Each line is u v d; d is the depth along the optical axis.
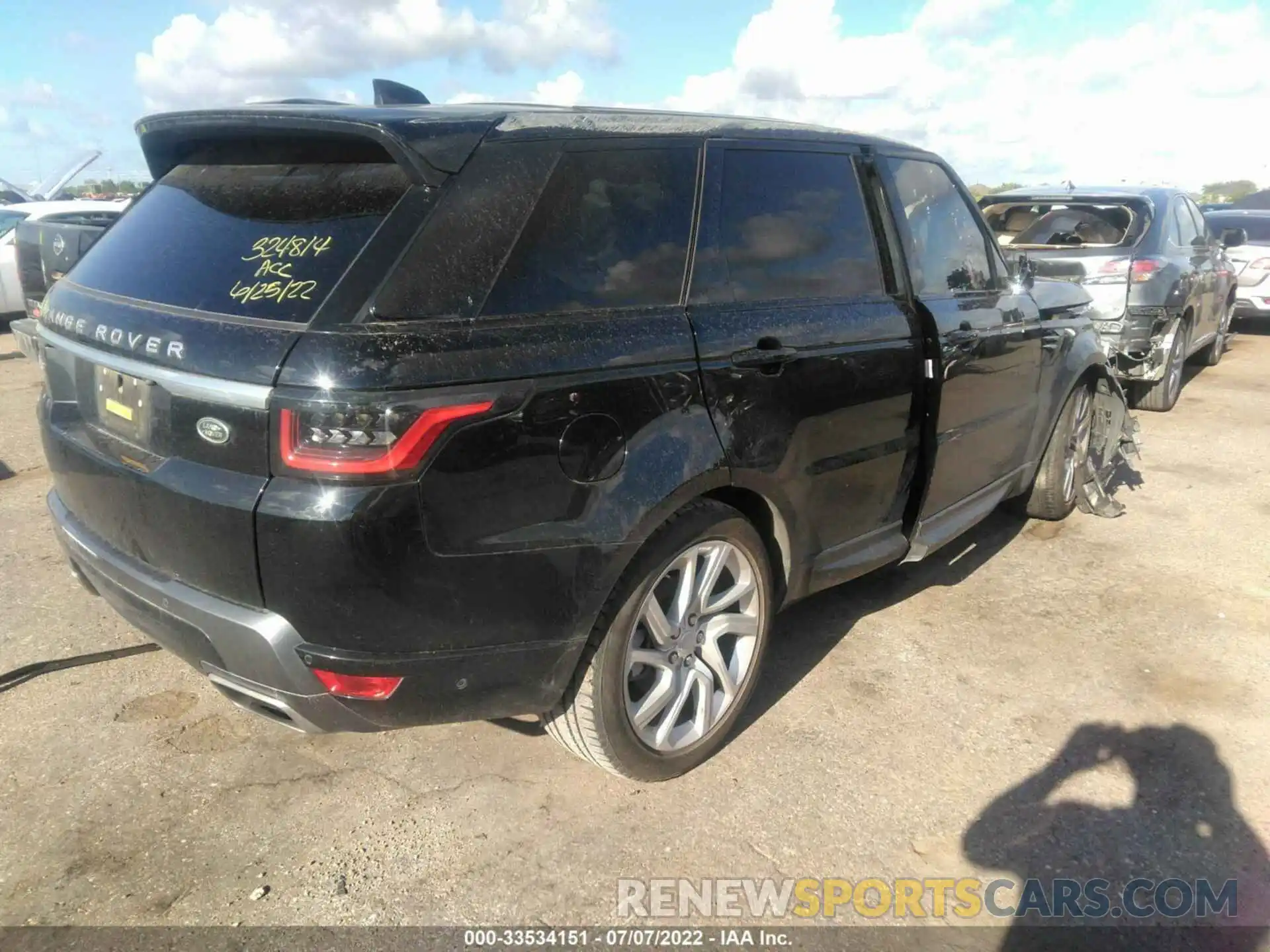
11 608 3.80
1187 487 5.68
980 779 2.88
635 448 2.42
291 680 2.16
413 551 2.07
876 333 3.21
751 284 2.85
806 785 2.84
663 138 2.71
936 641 3.73
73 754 2.88
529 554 2.25
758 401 2.74
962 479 3.86
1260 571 4.43
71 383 2.65
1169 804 2.78
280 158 2.52
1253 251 11.02
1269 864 2.55
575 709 2.55
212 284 2.30
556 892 2.40
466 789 2.79
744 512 3.00
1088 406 5.01
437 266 2.17
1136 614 3.98
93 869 2.43
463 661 2.24
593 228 2.48
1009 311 3.99
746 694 3.02
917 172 3.72
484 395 2.12
